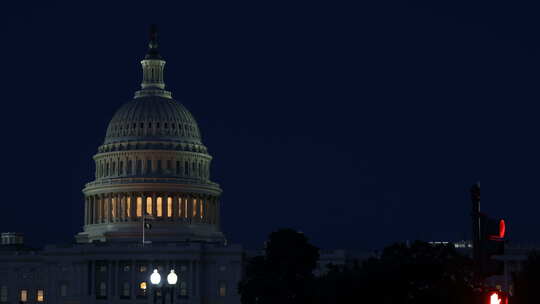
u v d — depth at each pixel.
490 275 70.69
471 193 72.06
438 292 184.00
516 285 169.00
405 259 199.88
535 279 168.88
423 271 190.38
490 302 72.25
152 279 126.75
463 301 176.50
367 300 193.25
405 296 191.12
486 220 71.06
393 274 191.38
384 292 191.75
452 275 197.38
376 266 197.75
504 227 70.81
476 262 71.06
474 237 71.44
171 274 127.56
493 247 70.69
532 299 165.75
